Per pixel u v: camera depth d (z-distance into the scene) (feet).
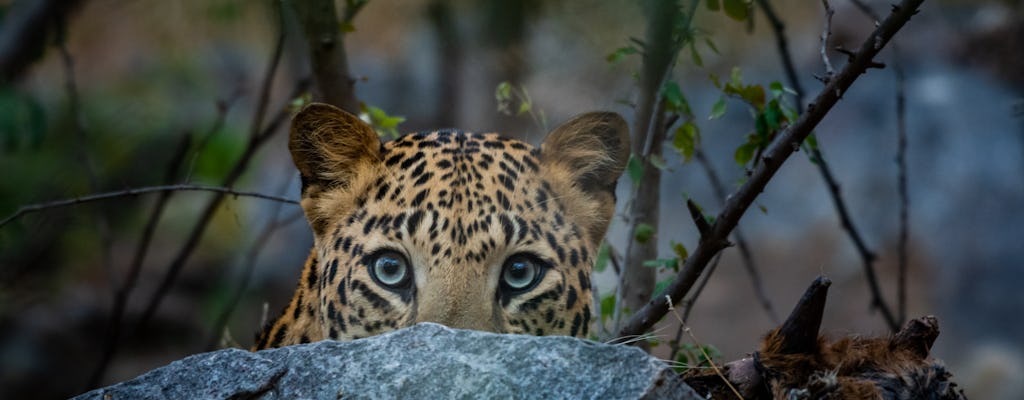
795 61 70.69
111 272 38.73
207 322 66.95
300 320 24.97
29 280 58.59
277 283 70.64
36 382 63.16
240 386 18.25
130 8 69.51
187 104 71.56
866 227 73.51
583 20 28.53
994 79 74.74
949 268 70.64
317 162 24.13
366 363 18.25
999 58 74.02
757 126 25.70
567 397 17.42
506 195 22.86
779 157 20.98
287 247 72.13
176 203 71.77
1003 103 73.92
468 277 21.76
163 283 36.55
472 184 22.67
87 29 71.20
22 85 40.78
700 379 19.16
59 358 64.44
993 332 68.28
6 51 38.55
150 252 70.59
